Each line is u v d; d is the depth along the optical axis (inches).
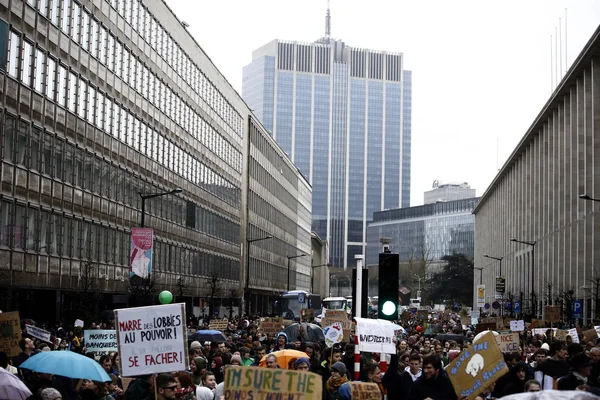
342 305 4389.8
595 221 3440.0
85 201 2222.0
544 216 4645.7
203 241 3631.9
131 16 2623.0
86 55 2226.9
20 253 1818.4
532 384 523.8
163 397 480.4
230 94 4227.4
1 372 452.4
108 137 2410.2
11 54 1763.0
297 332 1359.5
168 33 3063.5
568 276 3902.6
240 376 459.2
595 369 637.9
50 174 1988.2
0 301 1752.0
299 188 6889.8
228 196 4173.2
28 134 1857.8
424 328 1987.0
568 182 3988.7
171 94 3115.2
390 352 692.1
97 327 1523.1
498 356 531.8
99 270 2324.1
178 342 514.3
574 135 3858.3
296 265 6707.7
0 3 1701.5
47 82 1962.4
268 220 5378.9
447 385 538.6
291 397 454.3
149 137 2832.2
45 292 2048.5
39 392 501.0
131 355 515.5
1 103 1712.6
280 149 5851.4
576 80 3836.1
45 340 902.4
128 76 2596.0
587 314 3469.5
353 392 573.9
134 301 2207.2
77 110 2164.1
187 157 3361.2
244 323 2239.2
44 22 1939.0
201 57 3597.4
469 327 2292.1
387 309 703.7
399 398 621.6
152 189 2866.6
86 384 557.3
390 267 705.0
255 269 4933.6
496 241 6796.3
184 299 3400.6
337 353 805.9
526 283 5128.0
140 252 1843.0
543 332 1457.9
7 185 1752.0
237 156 4404.5
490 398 647.8
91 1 2251.5
